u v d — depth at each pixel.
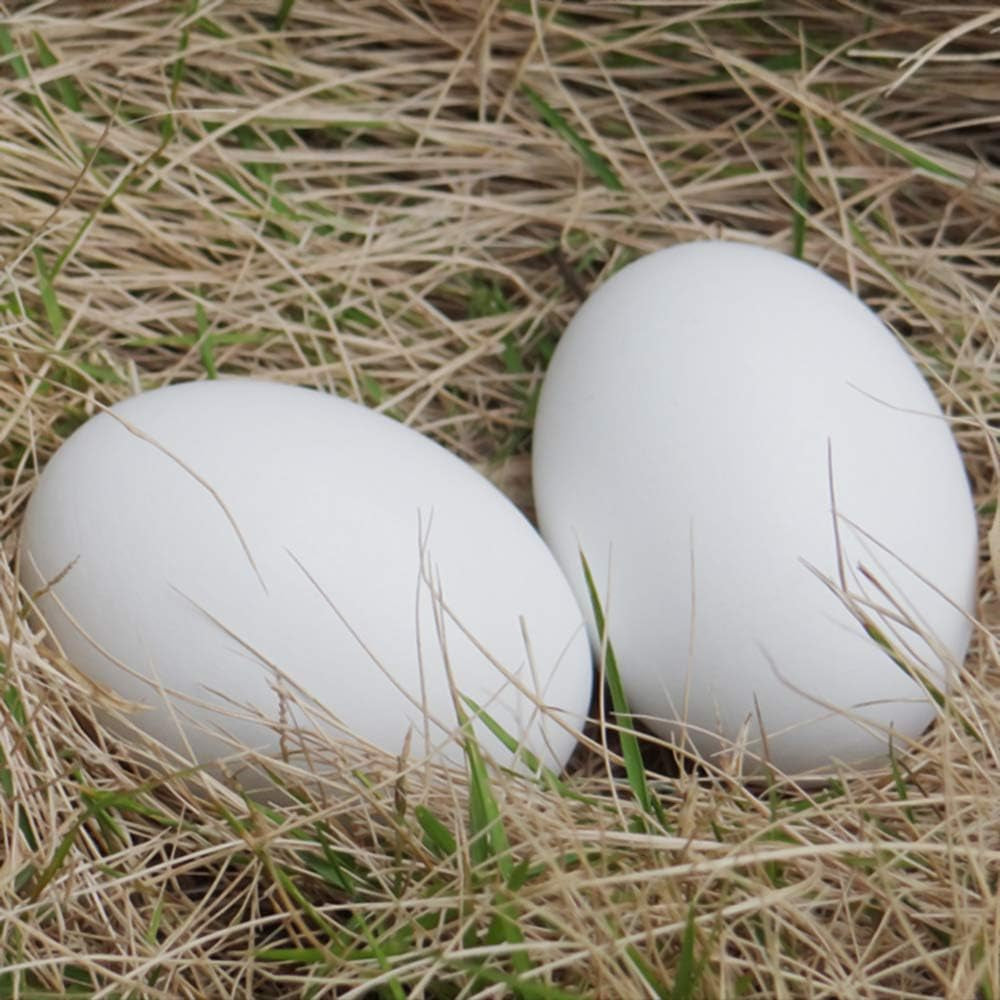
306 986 0.61
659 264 0.65
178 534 0.62
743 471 0.63
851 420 0.64
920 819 0.64
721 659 0.63
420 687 0.62
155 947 0.62
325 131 0.70
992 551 0.64
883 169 0.69
